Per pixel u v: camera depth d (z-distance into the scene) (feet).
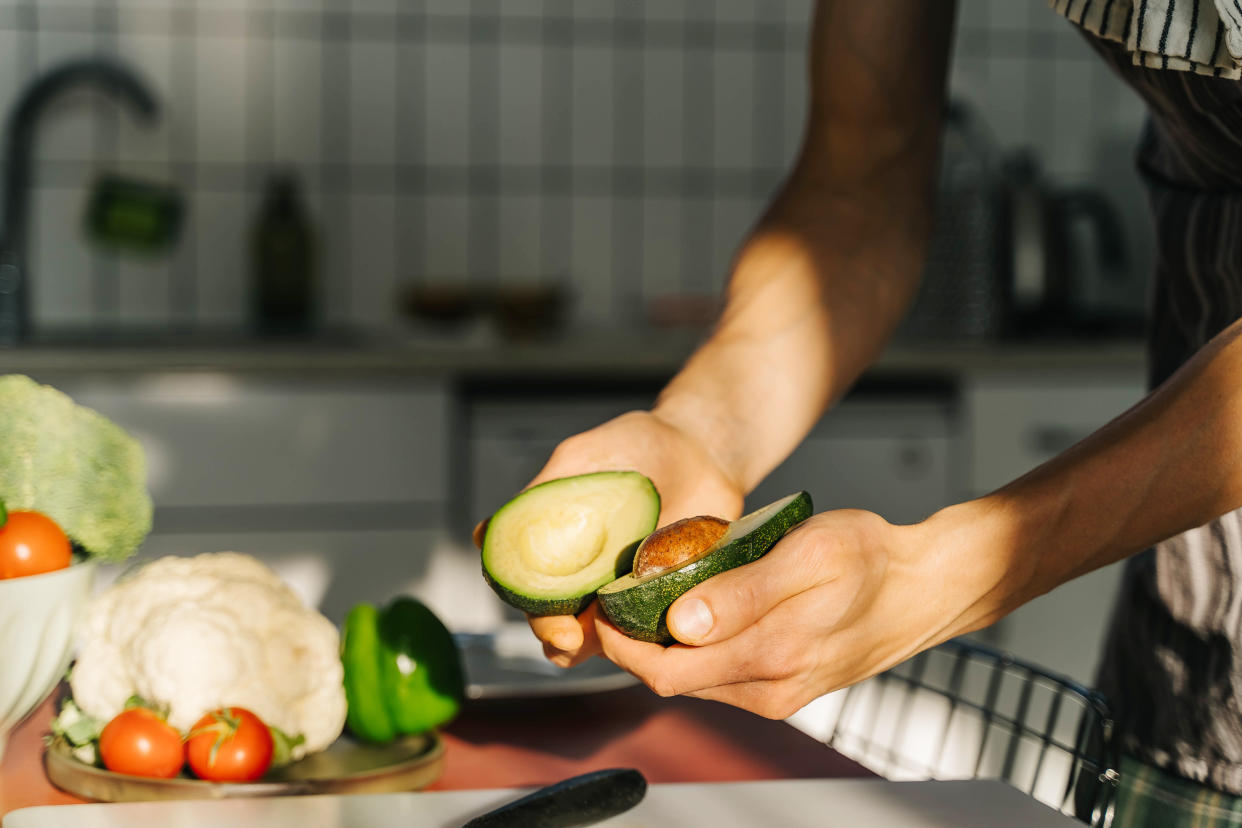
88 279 13.98
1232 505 4.25
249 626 4.83
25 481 4.57
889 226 5.44
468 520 11.09
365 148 14.46
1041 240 13.15
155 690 4.73
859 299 5.32
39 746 4.95
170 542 10.68
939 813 4.47
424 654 4.97
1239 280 4.93
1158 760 5.12
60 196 13.88
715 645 4.01
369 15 14.34
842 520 4.13
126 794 4.60
